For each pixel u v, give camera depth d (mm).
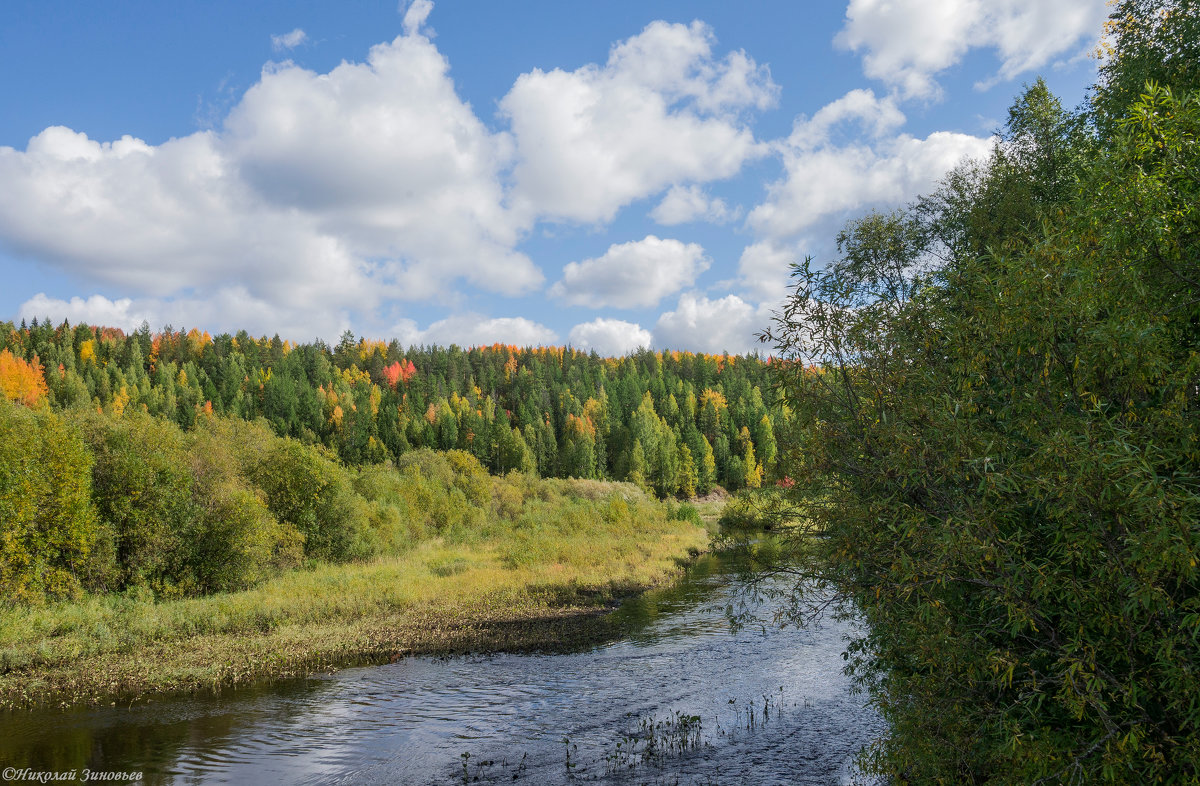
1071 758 4676
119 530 23703
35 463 21141
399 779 9891
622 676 15164
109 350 130500
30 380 93562
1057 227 5914
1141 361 4430
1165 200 4914
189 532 24656
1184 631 4098
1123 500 3955
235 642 18000
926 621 5453
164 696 13742
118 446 24578
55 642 17062
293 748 11055
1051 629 4746
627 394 135500
